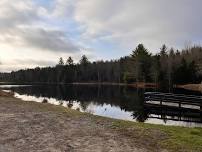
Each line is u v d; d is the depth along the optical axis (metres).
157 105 27.52
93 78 150.25
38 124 12.78
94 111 24.66
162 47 116.38
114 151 8.77
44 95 46.69
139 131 11.89
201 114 22.97
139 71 89.19
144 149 9.17
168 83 83.56
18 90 63.91
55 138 10.23
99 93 51.34
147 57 90.44
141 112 24.05
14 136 10.33
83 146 9.27
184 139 10.61
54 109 18.97
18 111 17.06
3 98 26.69
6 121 13.29
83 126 12.66
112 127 12.62
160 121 19.45
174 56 101.88
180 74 82.00
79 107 28.03
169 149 9.30
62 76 152.75
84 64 153.38
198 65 86.00
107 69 147.12
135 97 40.66
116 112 24.02
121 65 130.38
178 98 26.55
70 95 46.59
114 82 136.88
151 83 86.56
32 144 9.33
